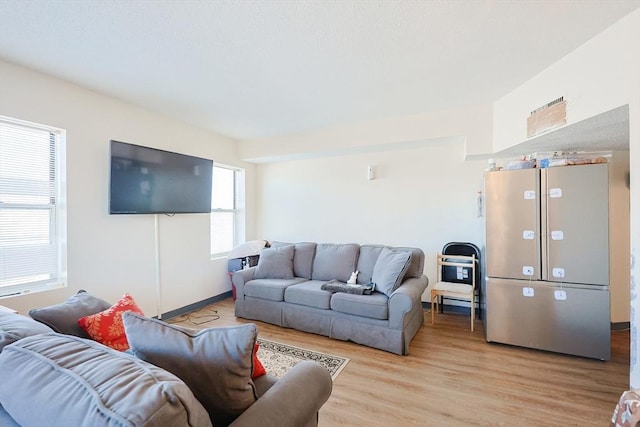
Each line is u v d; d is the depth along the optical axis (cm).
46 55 214
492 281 284
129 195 293
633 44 173
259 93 287
